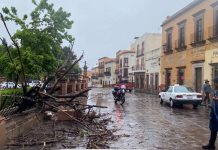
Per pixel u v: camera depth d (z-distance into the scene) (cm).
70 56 1462
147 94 4731
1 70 1475
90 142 920
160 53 4634
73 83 2603
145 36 5956
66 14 1591
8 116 941
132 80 7169
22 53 1430
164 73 4378
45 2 1563
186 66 3497
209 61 2908
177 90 2369
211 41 2869
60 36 1592
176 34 3841
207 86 2450
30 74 1483
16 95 1058
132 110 2059
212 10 2880
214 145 893
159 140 1013
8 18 1515
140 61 6334
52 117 1444
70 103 1347
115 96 2714
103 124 1323
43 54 1542
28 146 873
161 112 1945
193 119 1582
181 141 998
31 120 1179
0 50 1502
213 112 884
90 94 4497
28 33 1492
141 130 1213
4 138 856
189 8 3403
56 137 993
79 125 1258
